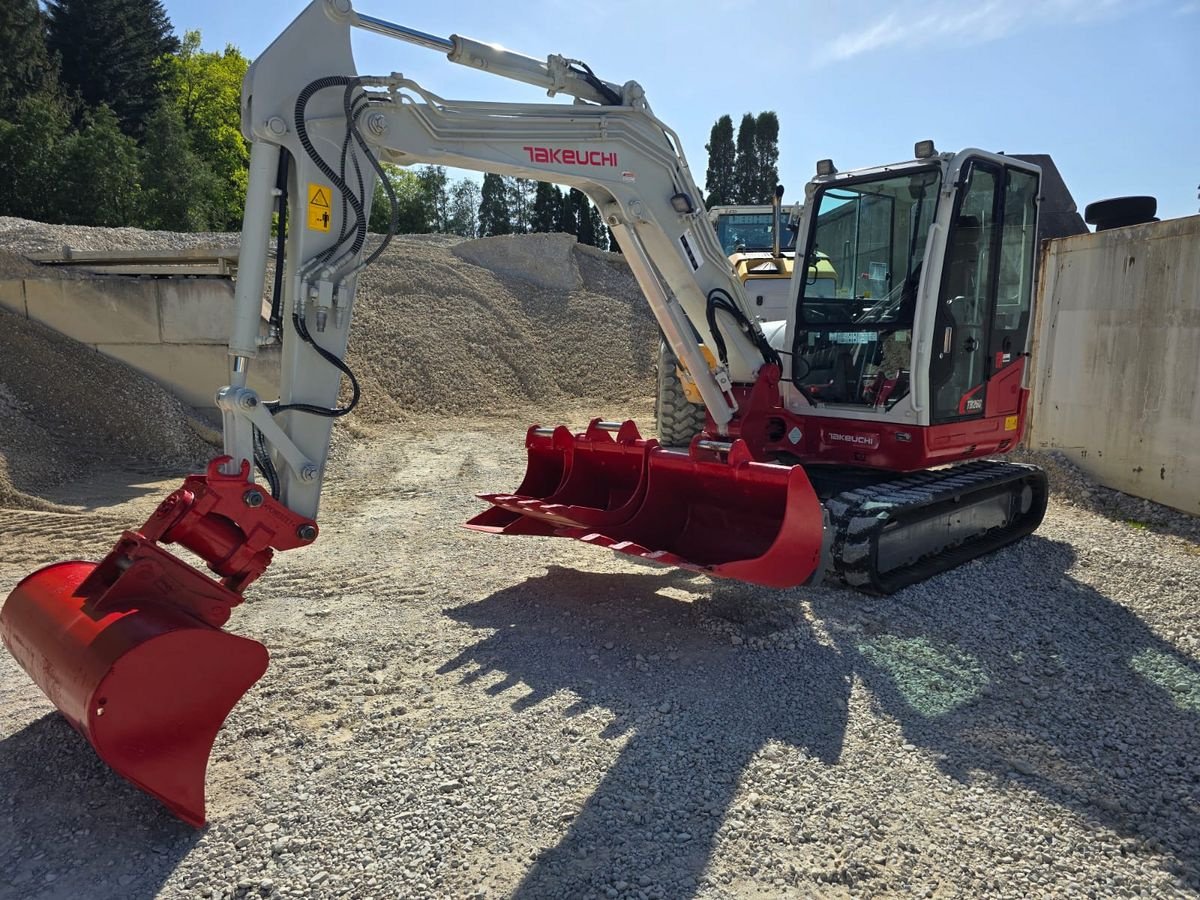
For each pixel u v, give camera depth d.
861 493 5.09
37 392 8.43
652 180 4.85
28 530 5.97
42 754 3.10
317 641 4.19
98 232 14.60
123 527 6.18
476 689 3.67
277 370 9.34
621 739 3.23
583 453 5.44
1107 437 7.94
